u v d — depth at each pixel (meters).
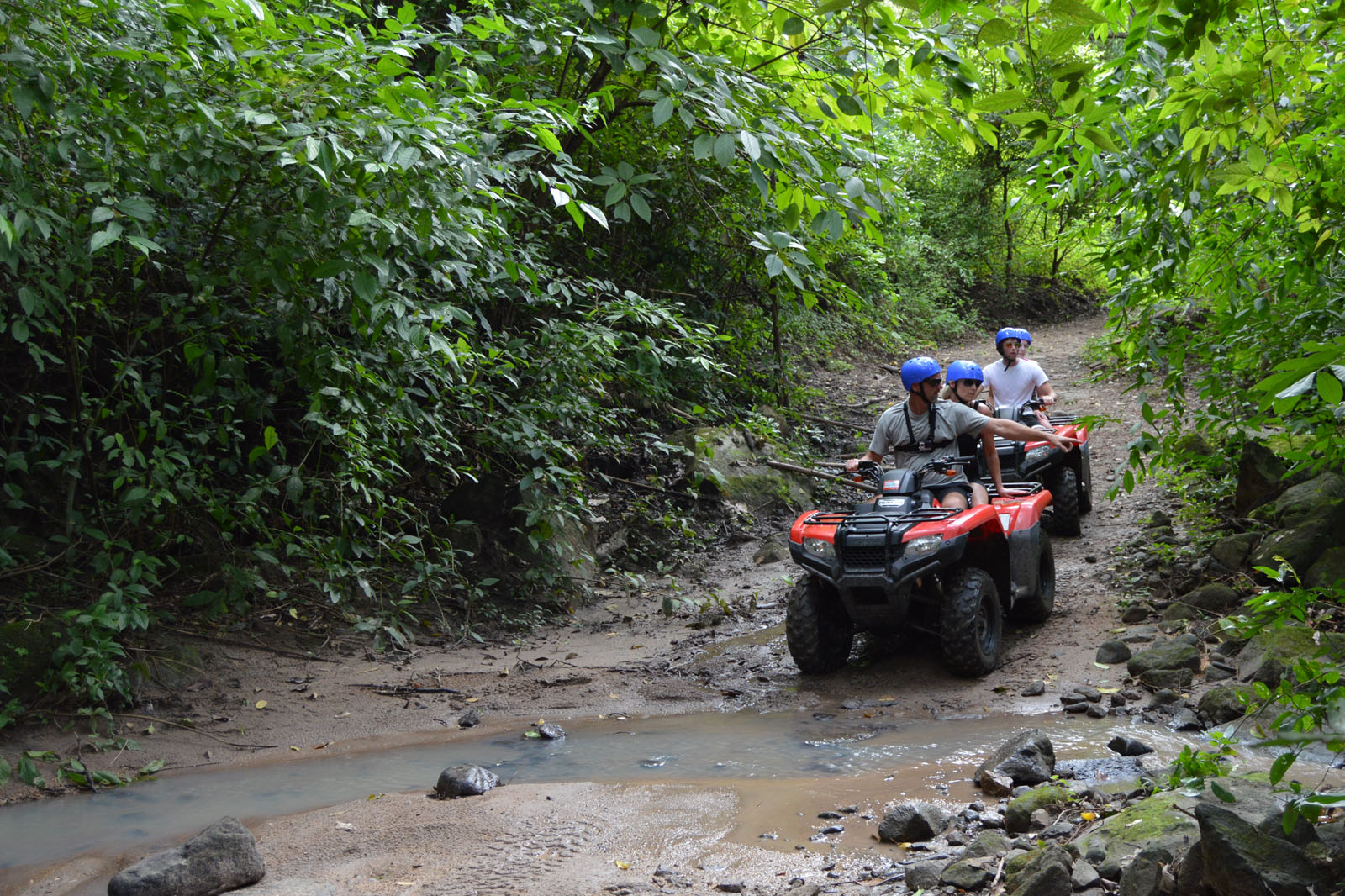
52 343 7.25
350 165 5.14
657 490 10.41
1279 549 6.24
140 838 4.21
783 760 4.76
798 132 4.27
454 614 8.05
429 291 7.92
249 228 5.66
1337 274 5.30
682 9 4.84
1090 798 3.73
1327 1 3.99
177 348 7.55
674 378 12.13
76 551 6.84
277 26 5.54
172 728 5.77
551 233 9.79
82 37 4.88
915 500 6.28
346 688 6.53
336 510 7.54
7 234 4.29
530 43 7.25
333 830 4.05
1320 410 4.04
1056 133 3.17
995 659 6.01
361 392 7.09
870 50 4.01
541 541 8.60
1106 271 6.13
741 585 9.01
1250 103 3.28
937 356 21.12
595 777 4.68
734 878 3.39
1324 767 3.86
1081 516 9.57
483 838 3.87
